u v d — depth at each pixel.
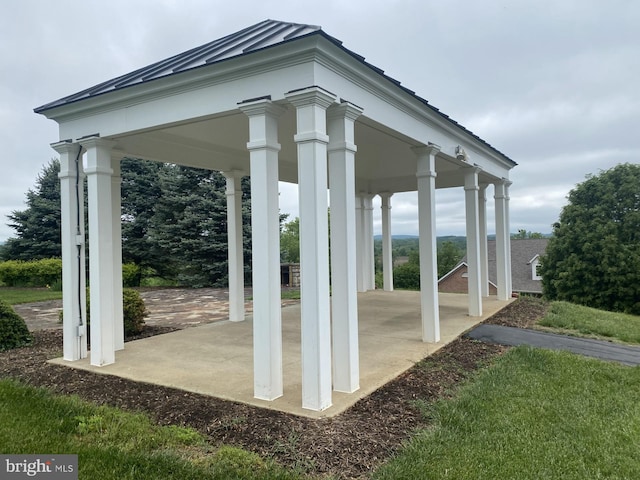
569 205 22.92
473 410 3.74
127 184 19.70
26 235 22.58
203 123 5.46
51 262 19.75
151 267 20.58
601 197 22.00
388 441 3.10
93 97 5.06
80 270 5.63
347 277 4.03
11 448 2.87
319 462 2.76
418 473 2.63
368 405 3.77
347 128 4.06
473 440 3.17
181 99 4.55
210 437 3.17
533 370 5.08
